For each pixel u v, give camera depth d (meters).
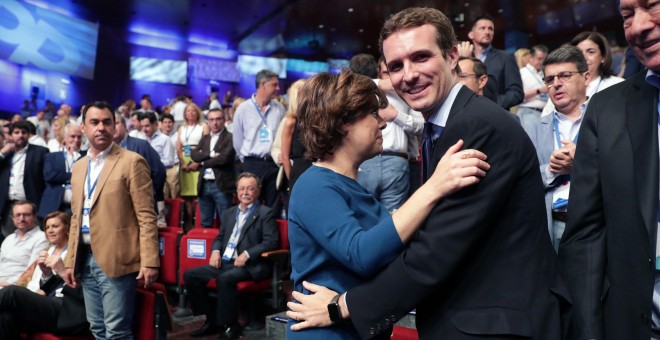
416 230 1.11
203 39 17.28
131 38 16.58
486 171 1.08
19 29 12.92
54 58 13.88
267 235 3.95
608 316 1.26
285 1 14.02
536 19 14.83
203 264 4.22
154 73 17.09
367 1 13.81
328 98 1.22
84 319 3.19
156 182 5.05
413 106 1.23
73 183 3.12
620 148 1.28
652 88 1.28
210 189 5.56
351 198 1.22
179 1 13.81
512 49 15.55
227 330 3.63
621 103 1.33
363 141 1.25
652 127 1.25
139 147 4.96
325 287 1.20
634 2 1.16
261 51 18.50
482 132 1.09
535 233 1.13
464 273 1.12
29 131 5.54
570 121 2.35
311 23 15.78
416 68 1.19
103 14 14.72
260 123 4.83
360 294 1.13
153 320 3.11
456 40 1.25
